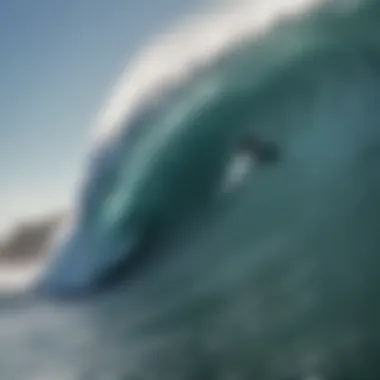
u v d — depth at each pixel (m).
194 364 11.19
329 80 15.06
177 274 13.42
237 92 15.38
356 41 15.20
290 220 13.84
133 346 11.95
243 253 13.46
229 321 12.00
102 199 15.10
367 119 14.52
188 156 14.79
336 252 12.96
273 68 15.46
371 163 14.12
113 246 14.47
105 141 15.71
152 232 14.31
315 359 10.95
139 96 16.05
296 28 15.78
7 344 12.72
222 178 14.68
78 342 12.34
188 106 15.41
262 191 14.34
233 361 11.12
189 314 12.40
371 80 14.81
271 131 14.94
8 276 17.25
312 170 14.43
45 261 15.55
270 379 10.70
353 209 13.68
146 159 14.93
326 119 14.80
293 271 12.76
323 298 12.11
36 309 13.98
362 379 10.60
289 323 11.73
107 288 14.00
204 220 14.26
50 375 11.66
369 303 11.94
